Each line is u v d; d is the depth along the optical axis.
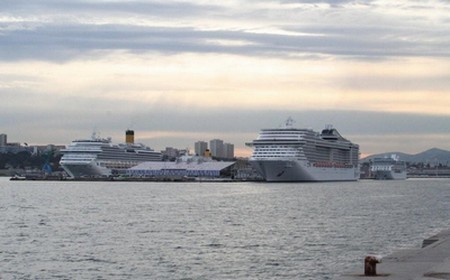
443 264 31.20
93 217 117.12
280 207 147.00
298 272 56.03
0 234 87.25
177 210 136.38
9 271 57.50
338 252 68.44
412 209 140.25
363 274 28.67
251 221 108.25
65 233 88.44
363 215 121.88
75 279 53.88
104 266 59.88
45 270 57.94
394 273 28.77
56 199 184.00
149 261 62.56
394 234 86.88
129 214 124.69
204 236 84.44
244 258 64.19
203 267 59.06
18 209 140.38
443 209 140.50
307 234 86.81
